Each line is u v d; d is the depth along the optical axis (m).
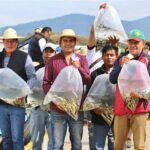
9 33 6.97
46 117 7.46
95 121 6.82
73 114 6.55
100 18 7.68
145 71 6.25
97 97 6.73
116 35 7.59
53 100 6.57
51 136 7.03
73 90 6.54
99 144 6.88
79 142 6.74
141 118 6.31
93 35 7.66
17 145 7.05
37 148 7.63
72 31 6.69
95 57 7.31
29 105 7.22
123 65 6.30
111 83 6.62
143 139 6.37
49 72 6.75
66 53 6.74
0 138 7.94
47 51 7.57
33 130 7.55
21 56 7.05
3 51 7.15
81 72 6.63
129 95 6.25
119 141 6.50
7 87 6.89
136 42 6.39
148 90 6.21
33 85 7.02
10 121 7.07
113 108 6.74
